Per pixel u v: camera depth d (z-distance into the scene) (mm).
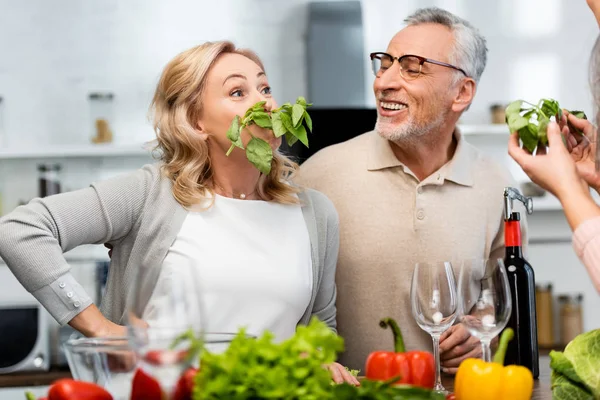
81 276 4582
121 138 4695
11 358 4129
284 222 2232
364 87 4633
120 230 2156
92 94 4531
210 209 2176
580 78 4922
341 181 2576
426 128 2449
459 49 2480
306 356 1238
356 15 4652
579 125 1771
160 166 2223
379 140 2590
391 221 2518
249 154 2010
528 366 2094
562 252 4848
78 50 4703
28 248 2021
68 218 2070
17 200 4641
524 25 4926
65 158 4668
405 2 4789
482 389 1435
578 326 4656
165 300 1261
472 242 2537
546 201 4707
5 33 4672
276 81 4719
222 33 4734
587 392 1523
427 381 1506
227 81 2139
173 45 4738
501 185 2627
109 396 1336
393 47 2486
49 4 4703
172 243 2139
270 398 1185
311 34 4629
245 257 2133
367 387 1240
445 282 1786
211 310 2080
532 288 2088
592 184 1764
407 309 2500
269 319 2113
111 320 2203
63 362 4246
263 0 4742
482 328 1747
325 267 2348
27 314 4152
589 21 4941
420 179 2559
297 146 3416
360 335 2539
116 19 4719
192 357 1247
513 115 1692
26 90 4672
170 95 2193
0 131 4605
